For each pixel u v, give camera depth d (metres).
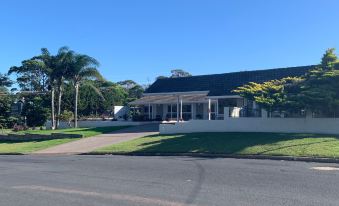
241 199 10.43
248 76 44.09
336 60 26.95
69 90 62.50
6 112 58.06
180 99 44.78
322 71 26.17
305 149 20.22
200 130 31.41
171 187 12.35
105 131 38.28
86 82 49.88
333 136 23.94
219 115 41.72
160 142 26.69
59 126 49.91
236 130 29.89
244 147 22.17
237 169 15.89
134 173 15.62
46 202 10.73
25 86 69.62
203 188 12.02
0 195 11.80
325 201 10.04
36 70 62.53
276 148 21.11
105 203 10.43
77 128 44.41
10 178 15.23
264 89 28.11
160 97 48.84
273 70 42.91
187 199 10.59
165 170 16.16
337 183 12.44
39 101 59.72
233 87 42.25
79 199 10.99
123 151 25.39
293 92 27.42
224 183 12.76
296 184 12.34
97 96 70.06
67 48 46.75
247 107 33.16
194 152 22.88
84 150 27.98
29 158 24.27
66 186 13.09
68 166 18.72
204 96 44.84
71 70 46.62
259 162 18.36
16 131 48.38
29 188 12.88
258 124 29.02
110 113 72.75
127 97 83.50
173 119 46.59
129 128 39.69
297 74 40.22
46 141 35.03
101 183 13.50
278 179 13.30
